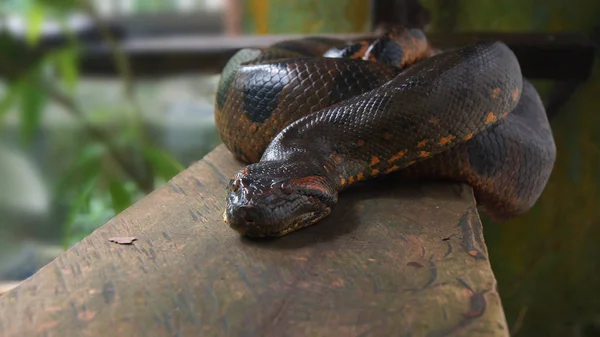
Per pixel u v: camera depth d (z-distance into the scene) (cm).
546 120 100
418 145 85
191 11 178
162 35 181
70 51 151
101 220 145
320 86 89
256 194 76
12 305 69
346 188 87
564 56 118
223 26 168
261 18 146
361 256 73
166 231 79
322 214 79
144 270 73
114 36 161
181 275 72
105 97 188
